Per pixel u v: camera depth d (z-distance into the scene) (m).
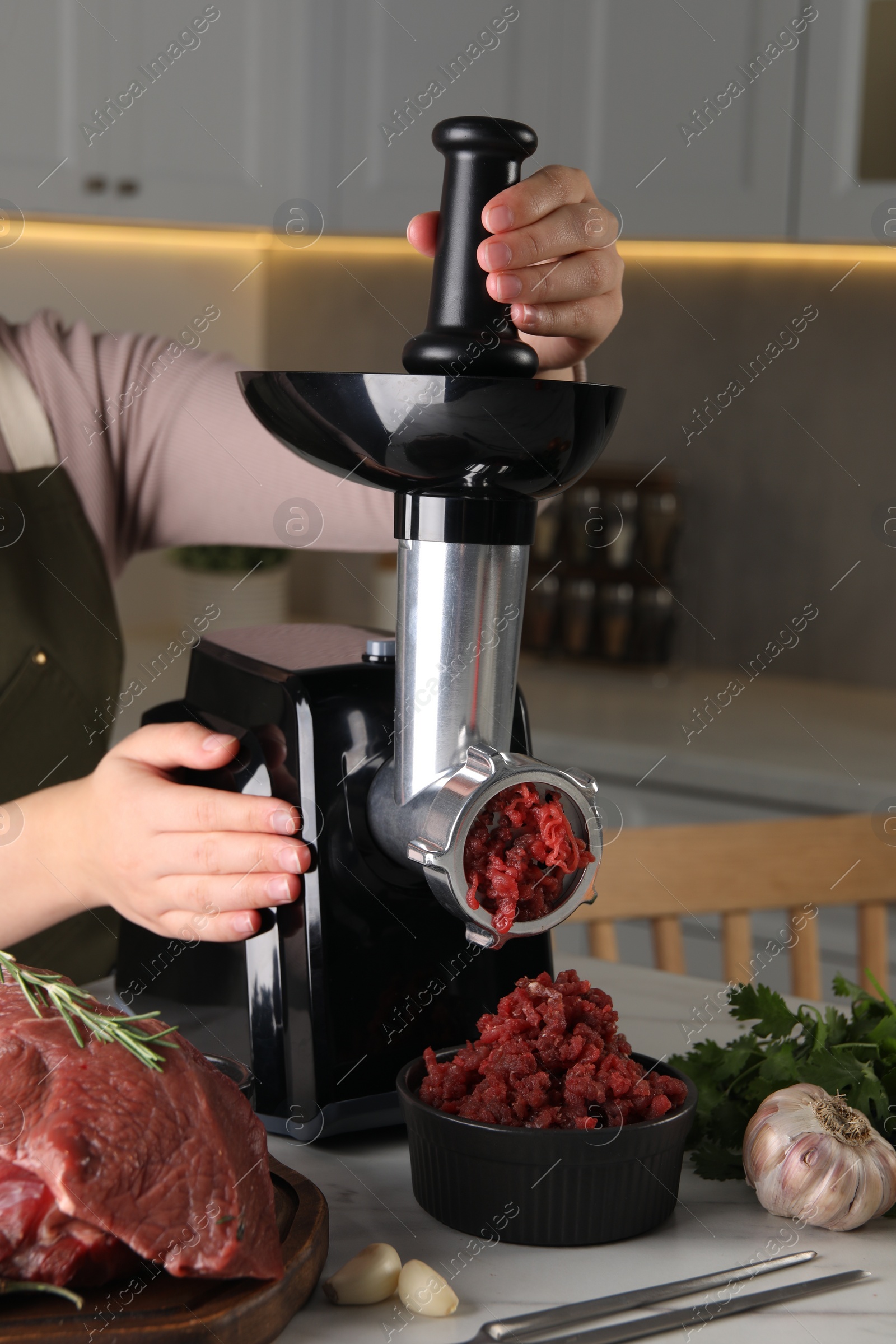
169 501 1.21
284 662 0.76
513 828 0.63
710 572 2.51
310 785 0.71
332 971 0.72
